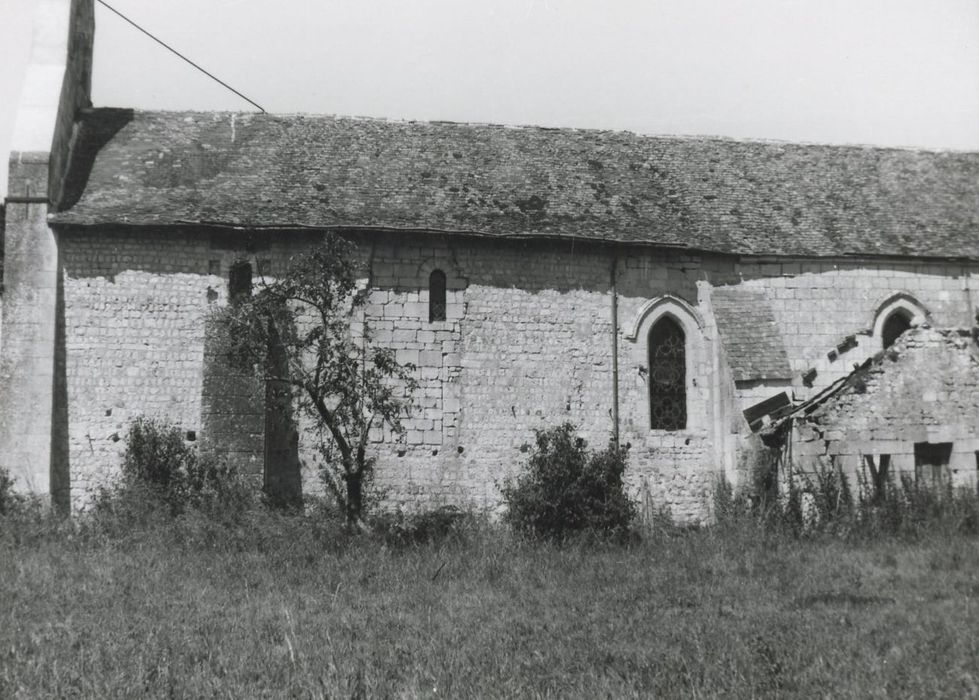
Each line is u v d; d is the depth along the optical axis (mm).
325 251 19125
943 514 18906
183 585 13781
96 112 23969
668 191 24562
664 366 23234
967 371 20609
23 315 20266
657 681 9156
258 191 22172
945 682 8945
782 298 23406
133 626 11156
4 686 8812
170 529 17328
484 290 22281
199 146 23312
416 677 9195
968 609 11891
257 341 19031
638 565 16094
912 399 20297
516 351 22250
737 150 26547
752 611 12281
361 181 23016
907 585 13773
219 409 19781
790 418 20281
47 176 20734
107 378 20688
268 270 21422
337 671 9344
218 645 10383
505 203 23000
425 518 19422
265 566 15344
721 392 22438
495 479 21688
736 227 23734
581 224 22703
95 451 20422
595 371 22531
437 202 22672
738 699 8578
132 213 20984
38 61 22312
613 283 22891
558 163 24750
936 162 27000
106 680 9039
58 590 13047
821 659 9680
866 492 19750
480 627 11570
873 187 25828
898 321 23938
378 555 16438
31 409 19969
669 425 23000
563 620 11969
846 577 14469
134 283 21016
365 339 21547
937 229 24609
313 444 21000
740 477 21266
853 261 23656
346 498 19641
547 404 22188
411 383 20750
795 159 26516
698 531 20297
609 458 19766
